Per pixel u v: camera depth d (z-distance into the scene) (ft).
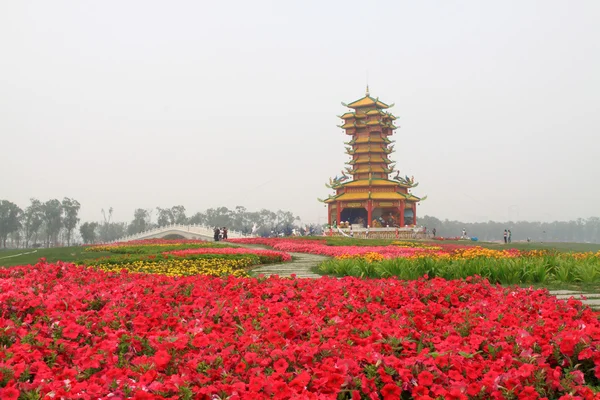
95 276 45.91
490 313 29.81
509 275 56.34
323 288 37.76
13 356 20.66
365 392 18.29
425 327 26.23
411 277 57.52
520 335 23.39
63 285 39.19
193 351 21.97
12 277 45.52
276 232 270.05
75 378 19.19
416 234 242.99
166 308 31.27
